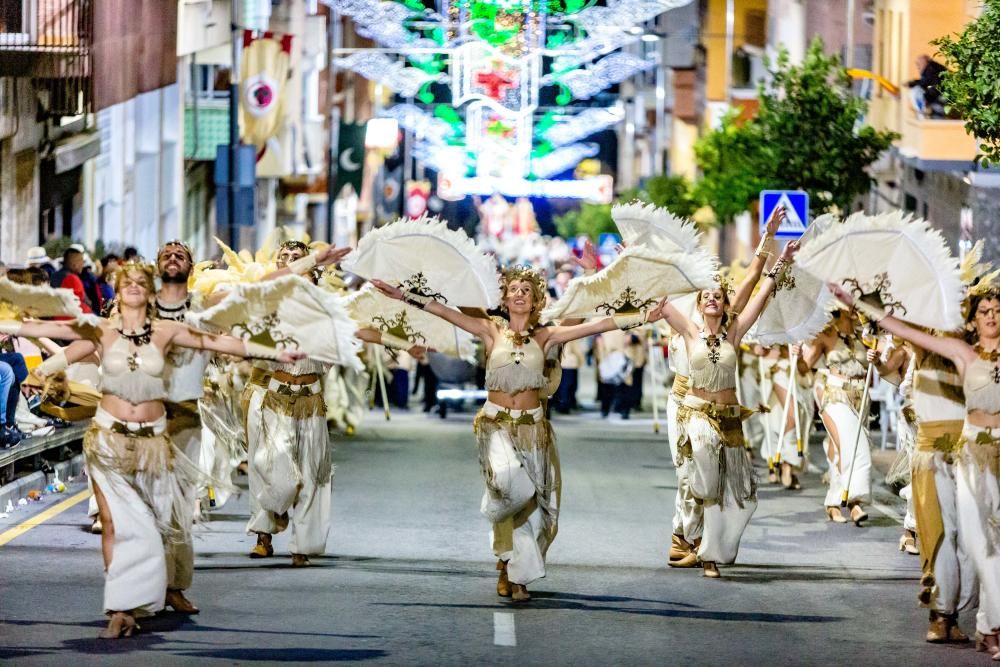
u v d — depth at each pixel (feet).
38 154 130.31
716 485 61.11
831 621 53.52
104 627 49.52
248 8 180.14
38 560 61.31
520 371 54.60
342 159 205.26
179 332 49.03
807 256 49.75
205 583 57.67
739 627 52.26
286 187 241.14
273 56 174.81
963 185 149.38
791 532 74.59
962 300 49.52
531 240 336.70
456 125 294.87
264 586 57.26
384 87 304.09
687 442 61.57
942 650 49.32
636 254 53.67
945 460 50.65
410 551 66.18
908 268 49.39
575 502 83.05
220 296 54.29
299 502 61.41
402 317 59.16
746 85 255.09
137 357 48.47
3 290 48.19
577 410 154.92
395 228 54.65
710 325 61.46
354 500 81.97
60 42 113.19
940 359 50.67
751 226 233.35
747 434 102.99
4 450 74.84
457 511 78.48
